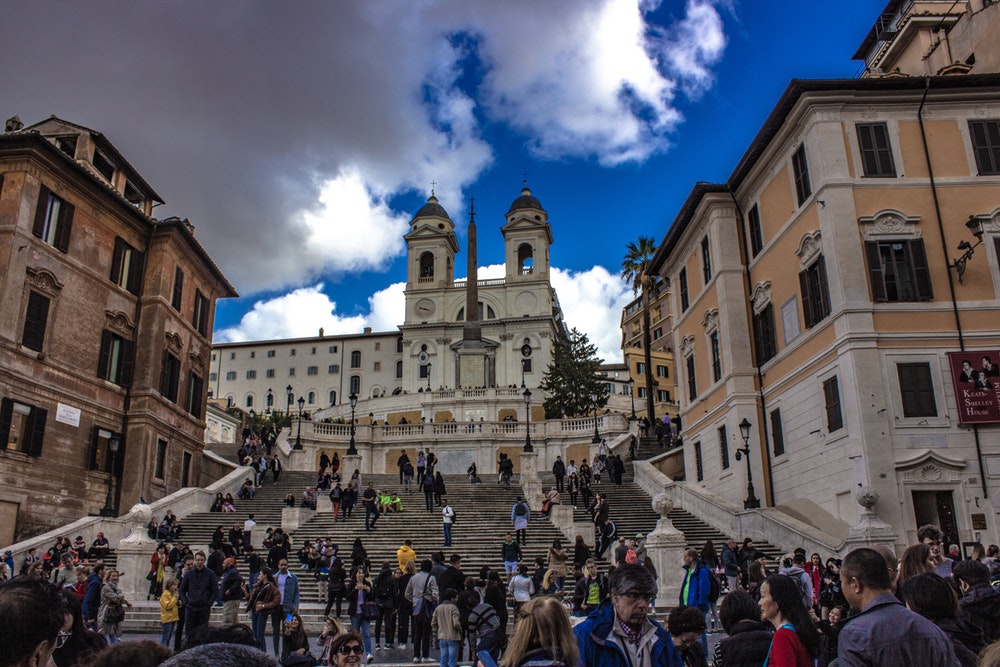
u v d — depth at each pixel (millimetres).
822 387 26609
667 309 106875
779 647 5402
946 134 27109
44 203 29844
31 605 3314
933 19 37562
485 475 45344
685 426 38500
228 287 43812
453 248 110250
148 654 3805
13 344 27875
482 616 12094
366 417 81000
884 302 25328
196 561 14633
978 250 25953
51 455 29375
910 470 23734
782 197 29906
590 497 33781
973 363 24688
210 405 78562
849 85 26766
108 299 33469
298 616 9609
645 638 5496
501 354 98000
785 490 29281
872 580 4895
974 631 5738
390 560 25734
